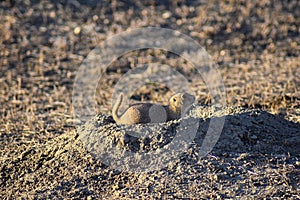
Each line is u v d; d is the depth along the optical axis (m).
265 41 42.56
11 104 32.56
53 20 45.28
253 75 36.00
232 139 21.48
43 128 28.31
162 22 45.47
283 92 31.56
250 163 20.55
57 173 21.05
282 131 23.14
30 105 32.22
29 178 21.12
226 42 42.56
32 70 38.12
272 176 19.97
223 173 20.02
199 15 46.47
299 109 28.70
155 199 19.02
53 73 37.69
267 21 45.28
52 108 31.84
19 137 26.95
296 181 19.84
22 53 40.59
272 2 48.16
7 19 44.78
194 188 19.45
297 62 38.19
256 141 21.78
